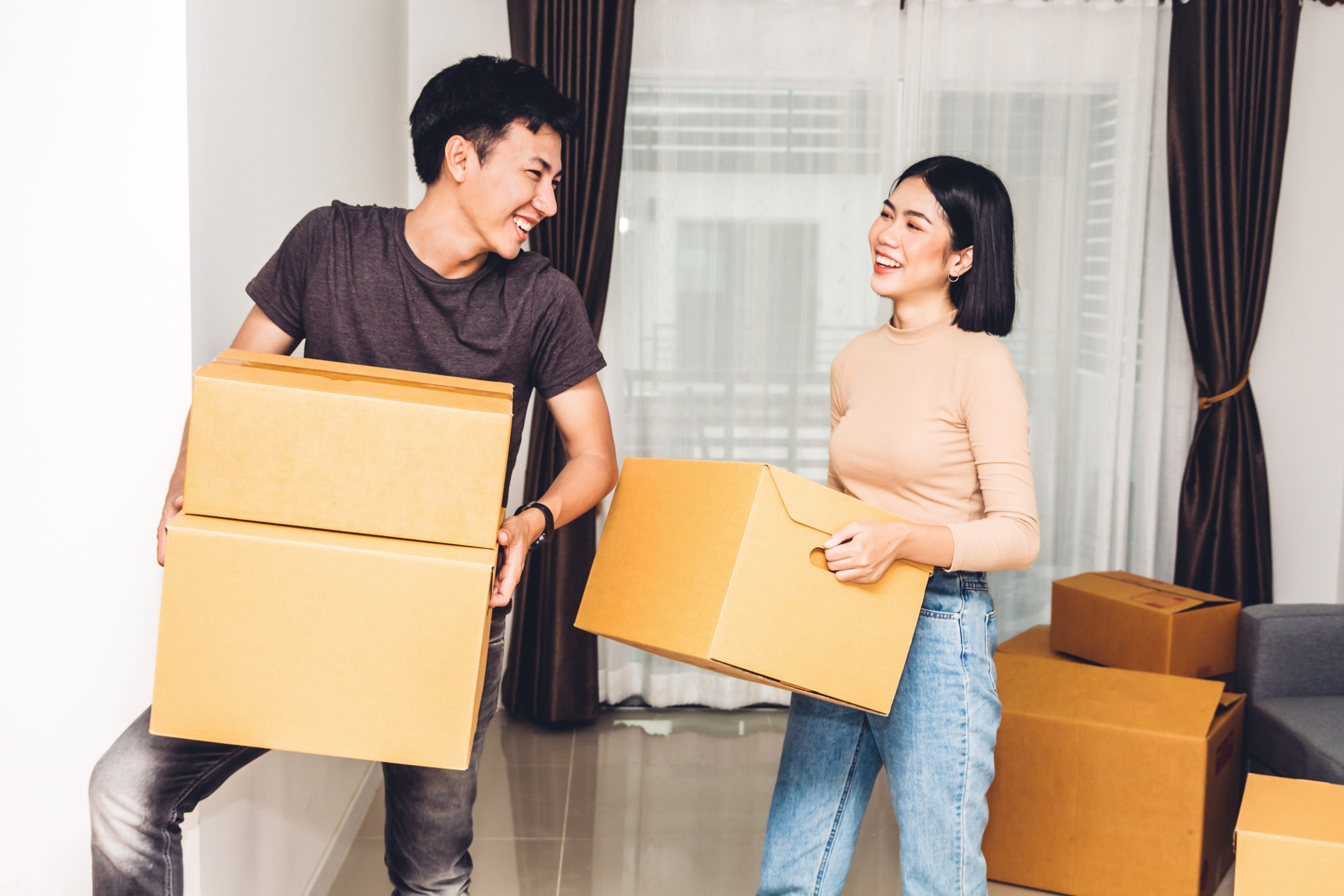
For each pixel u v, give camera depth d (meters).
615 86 2.81
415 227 1.28
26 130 1.37
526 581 2.97
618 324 3.04
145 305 1.39
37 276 1.39
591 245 2.84
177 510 1.14
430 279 1.27
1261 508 3.02
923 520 1.42
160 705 1.00
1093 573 2.67
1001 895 2.01
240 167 1.57
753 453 3.10
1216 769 1.95
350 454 1.01
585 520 2.93
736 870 2.16
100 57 1.35
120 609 1.45
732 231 3.03
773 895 1.53
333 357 1.30
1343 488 3.10
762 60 2.97
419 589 0.99
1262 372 3.10
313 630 0.99
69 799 1.49
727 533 1.21
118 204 1.38
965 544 1.29
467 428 1.02
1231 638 2.38
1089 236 3.05
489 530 1.03
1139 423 3.12
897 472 1.43
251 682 1.00
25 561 1.45
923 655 1.37
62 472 1.43
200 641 0.99
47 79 1.36
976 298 1.40
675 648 1.22
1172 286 3.06
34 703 1.47
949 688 1.36
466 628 1.00
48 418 1.42
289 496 1.01
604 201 2.84
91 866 1.50
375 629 1.00
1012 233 1.41
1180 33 2.90
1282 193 3.05
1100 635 2.43
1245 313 2.97
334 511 1.02
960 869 1.37
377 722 1.01
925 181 1.40
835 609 1.24
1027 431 1.38
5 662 1.46
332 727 1.01
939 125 3.01
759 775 2.67
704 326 3.06
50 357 1.41
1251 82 2.87
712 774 2.67
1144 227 3.05
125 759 1.13
